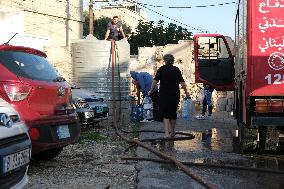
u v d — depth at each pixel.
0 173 3.95
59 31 26.41
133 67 25.88
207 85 16.17
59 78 6.95
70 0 27.50
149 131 11.34
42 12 24.88
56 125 6.51
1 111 4.26
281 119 7.38
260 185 5.66
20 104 6.06
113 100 12.70
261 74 7.41
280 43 7.38
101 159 7.41
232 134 11.05
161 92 9.84
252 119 7.41
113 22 15.87
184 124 13.97
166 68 9.84
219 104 21.75
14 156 4.24
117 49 12.86
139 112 14.36
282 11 7.39
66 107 6.84
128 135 10.83
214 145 9.12
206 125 13.62
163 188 5.49
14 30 19.56
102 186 5.63
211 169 6.69
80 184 5.71
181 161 7.22
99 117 11.88
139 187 5.53
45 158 7.19
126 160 7.32
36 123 6.15
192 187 5.54
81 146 8.77
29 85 6.16
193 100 20.50
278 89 7.39
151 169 6.60
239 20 9.84
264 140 8.06
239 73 9.56
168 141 9.72
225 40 15.43
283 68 7.37
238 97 10.09
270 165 6.96
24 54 6.56
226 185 5.64
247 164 7.03
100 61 12.70
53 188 5.51
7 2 22.17
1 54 6.21
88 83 12.73
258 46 7.43
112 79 12.67
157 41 34.69
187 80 24.97
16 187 4.30
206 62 15.57
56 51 18.30
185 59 25.39
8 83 6.06
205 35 15.57
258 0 7.43
